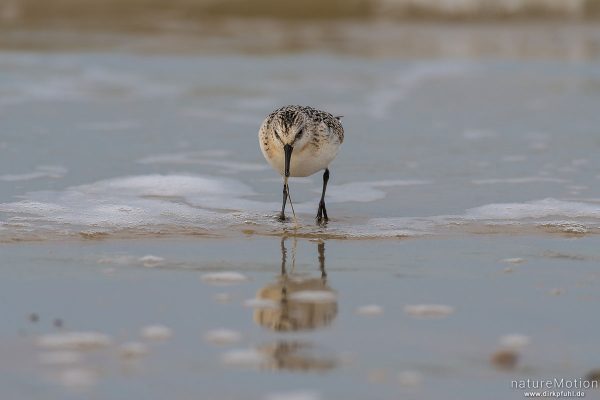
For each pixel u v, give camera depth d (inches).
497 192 563.2
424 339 326.6
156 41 1171.3
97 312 350.6
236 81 932.6
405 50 1135.6
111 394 277.4
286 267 420.2
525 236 478.6
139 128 727.1
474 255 443.5
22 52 1074.7
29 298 365.7
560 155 656.4
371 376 293.6
